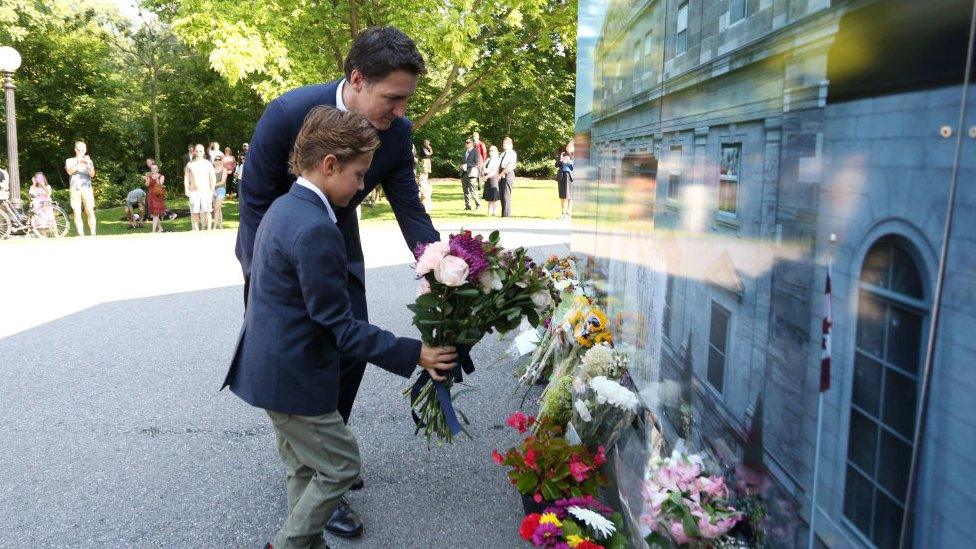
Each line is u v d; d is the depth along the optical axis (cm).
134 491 317
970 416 84
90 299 743
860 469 110
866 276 107
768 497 145
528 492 266
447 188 2944
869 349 106
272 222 211
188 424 395
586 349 340
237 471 337
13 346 561
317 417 218
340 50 1695
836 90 115
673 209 216
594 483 267
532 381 434
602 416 281
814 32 122
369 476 330
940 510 90
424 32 1473
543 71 3547
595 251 381
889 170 100
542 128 3722
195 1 1358
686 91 202
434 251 225
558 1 1722
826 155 118
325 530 278
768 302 143
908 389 96
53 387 460
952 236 86
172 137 3234
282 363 211
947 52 86
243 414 409
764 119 145
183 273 906
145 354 536
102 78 3031
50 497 312
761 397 148
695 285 192
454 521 289
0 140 3008
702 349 187
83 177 1446
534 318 239
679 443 209
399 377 477
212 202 1639
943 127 88
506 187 1653
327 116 208
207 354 534
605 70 351
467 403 427
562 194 1573
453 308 230
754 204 151
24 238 1412
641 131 263
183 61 2933
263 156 257
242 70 1343
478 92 3422
